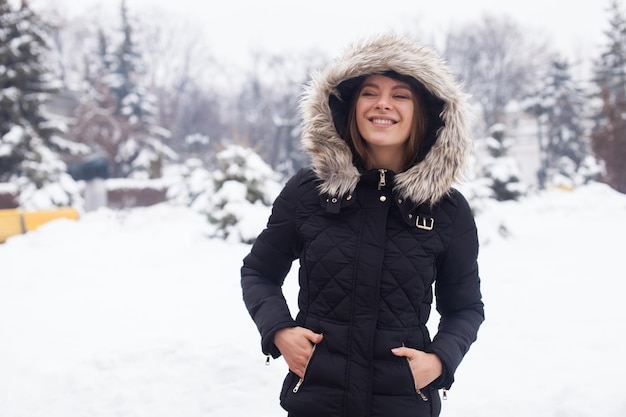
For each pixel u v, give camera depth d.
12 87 25.05
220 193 9.69
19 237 11.52
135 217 15.26
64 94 41.72
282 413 3.32
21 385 4.04
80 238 11.28
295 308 5.56
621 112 24.16
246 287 1.94
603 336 4.53
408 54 1.80
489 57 59.44
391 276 1.73
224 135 64.75
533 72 59.12
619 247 8.69
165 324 5.38
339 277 1.74
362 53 1.83
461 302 1.90
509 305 5.62
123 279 7.54
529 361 4.04
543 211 13.29
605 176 24.38
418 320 1.79
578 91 50.91
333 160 1.79
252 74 61.88
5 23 25.42
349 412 1.69
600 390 3.16
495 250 8.73
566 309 5.43
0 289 7.14
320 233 1.80
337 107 1.98
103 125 38.91
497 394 3.46
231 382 3.65
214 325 5.18
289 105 57.50
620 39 40.00
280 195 1.94
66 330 5.35
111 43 49.50
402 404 1.70
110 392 3.67
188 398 3.54
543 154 51.91
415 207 1.76
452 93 1.80
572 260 7.83
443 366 1.73
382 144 1.87
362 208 1.79
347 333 1.72
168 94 63.31
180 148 60.03
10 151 24.12
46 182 19.38
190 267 8.02
